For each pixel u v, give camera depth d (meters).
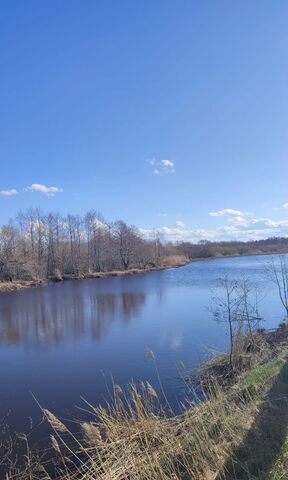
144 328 20.41
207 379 10.95
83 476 6.15
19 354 16.94
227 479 4.86
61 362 15.21
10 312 29.70
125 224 82.62
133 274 70.81
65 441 8.35
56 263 68.38
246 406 6.76
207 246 120.00
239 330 12.76
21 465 7.42
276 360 10.20
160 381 11.73
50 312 28.70
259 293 28.14
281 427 5.78
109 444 6.37
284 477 4.64
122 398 10.64
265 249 112.44
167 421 7.25
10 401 11.23
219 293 31.11
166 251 97.94
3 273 57.47
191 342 16.42
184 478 5.20
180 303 28.48
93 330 21.02
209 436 5.92
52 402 11.01
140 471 5.47
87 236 75.69
